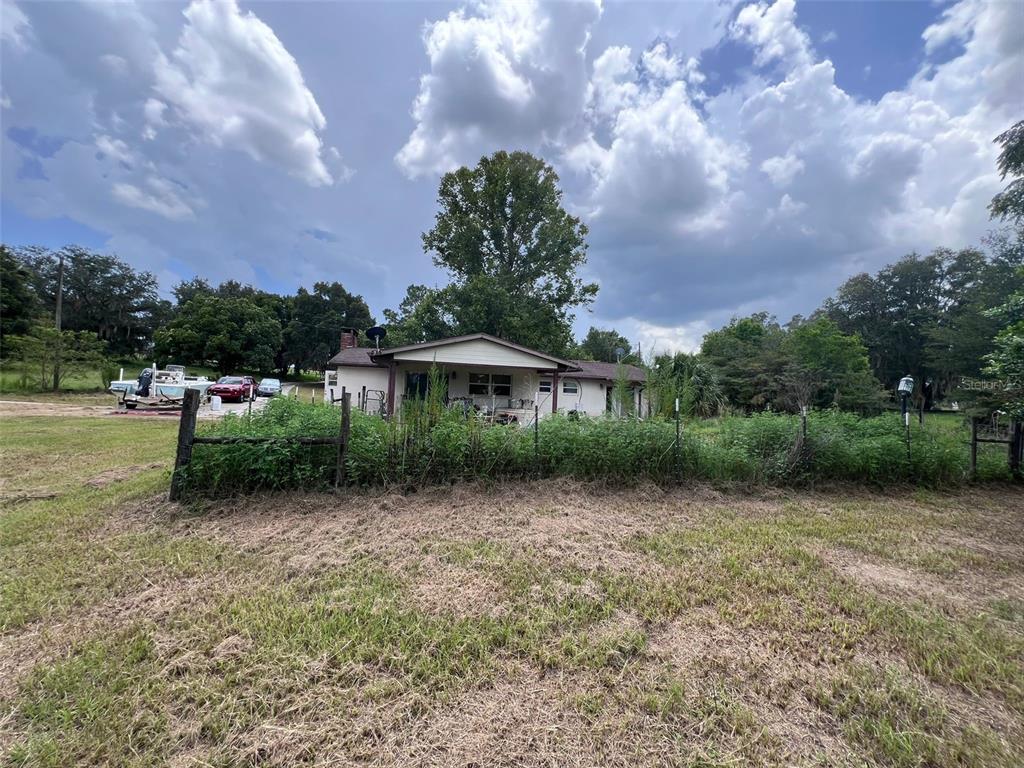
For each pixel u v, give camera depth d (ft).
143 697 5.98
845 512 16.53
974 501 18.97
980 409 35.47
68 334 67.26
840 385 66.69
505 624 8.02
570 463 18.53
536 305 81.10
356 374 52.19
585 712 5.96
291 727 5.57
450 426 17.49
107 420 38.37
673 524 14.33
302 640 7.34
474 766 5.11
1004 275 62.69
